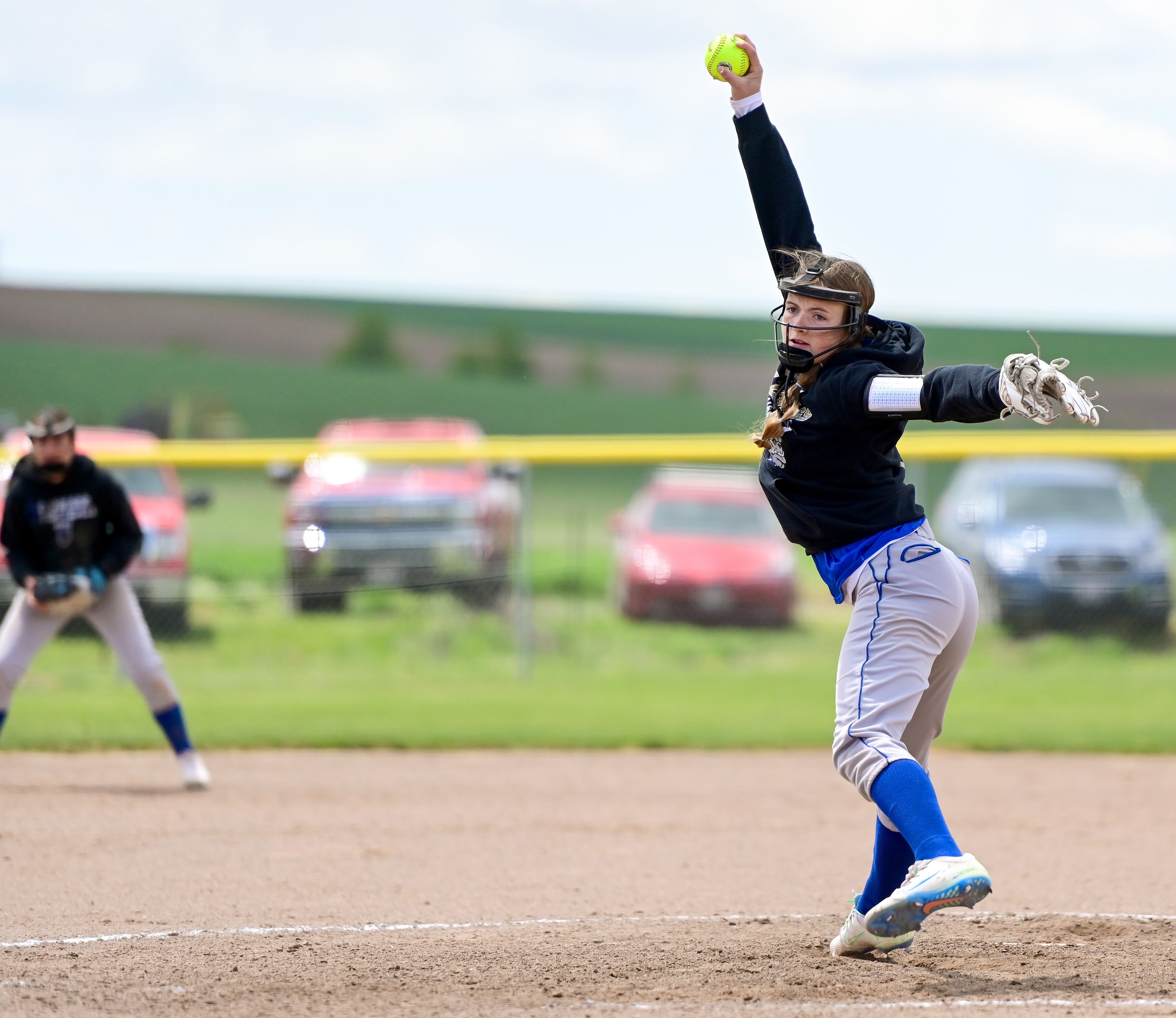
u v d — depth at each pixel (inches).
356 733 1409.9
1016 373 458.3
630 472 4894.2
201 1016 529.0
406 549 1985.7
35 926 706.2
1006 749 1393.9
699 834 1003.3
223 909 755.4
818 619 2172.7
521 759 1323.8
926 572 546.6
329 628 1935.3
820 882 852.0
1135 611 1918.1
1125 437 1817.2
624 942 659.4
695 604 2022.6
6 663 1084.5
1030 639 1920.5
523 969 602.5
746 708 1606.8
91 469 1085.8
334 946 653.9
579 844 964.6
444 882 840.3
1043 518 2022.6
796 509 558.6
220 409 6998.0
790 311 545.6
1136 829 1026.7
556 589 2273.6
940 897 496.7
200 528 2625.5
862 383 518.6
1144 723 1520.7
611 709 1583.4
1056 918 726.5
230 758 1301.7
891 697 543.5
